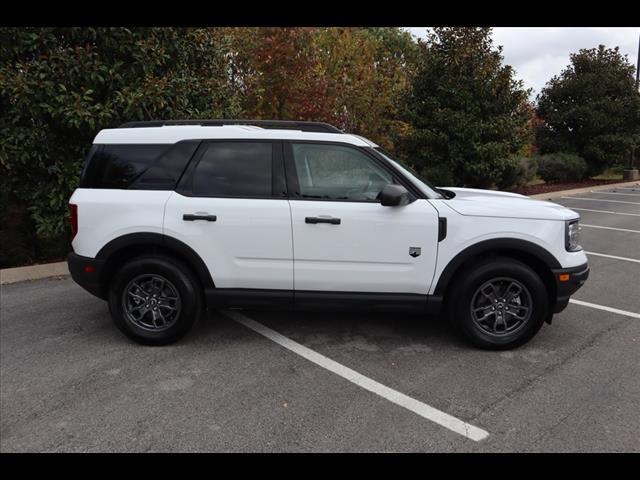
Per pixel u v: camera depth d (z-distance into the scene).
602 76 19.84
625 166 24.14
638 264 7.37
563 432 3.09
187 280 4.25
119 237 4.21
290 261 4.17
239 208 4.14
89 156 4.41
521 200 4.50
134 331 4.32
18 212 7.06
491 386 3.66
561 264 4.12
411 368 3.95
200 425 3.16
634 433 3.07
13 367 3.95
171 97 7.39
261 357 4.14
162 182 4.28
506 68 12.94
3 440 3.01
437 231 4.07
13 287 6.14
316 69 12.81
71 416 3.26
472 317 4.20
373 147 4.33
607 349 4.30
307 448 2.94
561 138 20.89
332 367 3.96
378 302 4.20
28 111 6.63
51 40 6.66
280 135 4.28
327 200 4.16
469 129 12.48
